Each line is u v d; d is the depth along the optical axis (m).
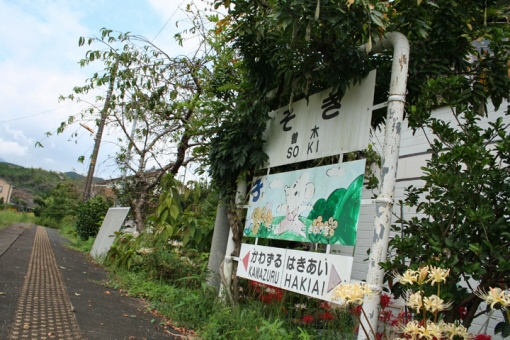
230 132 4.59
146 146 10.28
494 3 3.40
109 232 8.98
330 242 3.34
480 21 3.46
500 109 5.05
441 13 3.38
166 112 9.23
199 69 8.37
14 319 3.46
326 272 3.28
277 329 3.33
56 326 3.44
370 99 3.35
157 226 7.04
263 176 4.53
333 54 3.37
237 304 4.27
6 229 14.91
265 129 4.61
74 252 10.54
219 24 4.14
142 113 9.46
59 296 4.64
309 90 4.07
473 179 2.52
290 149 4.17
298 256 3.64
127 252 6.98
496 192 2.59
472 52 3.61
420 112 2.89
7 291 4.46
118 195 11.50
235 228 4.75
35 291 4.72
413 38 3.56
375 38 3.26
